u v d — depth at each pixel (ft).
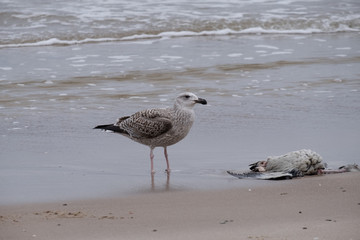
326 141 46.09
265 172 38.55
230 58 78.02
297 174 37.65
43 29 90.43
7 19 93.40
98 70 71.10
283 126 50.42
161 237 26.45
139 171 39.65
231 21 98.89
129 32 91.45
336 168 39.45
